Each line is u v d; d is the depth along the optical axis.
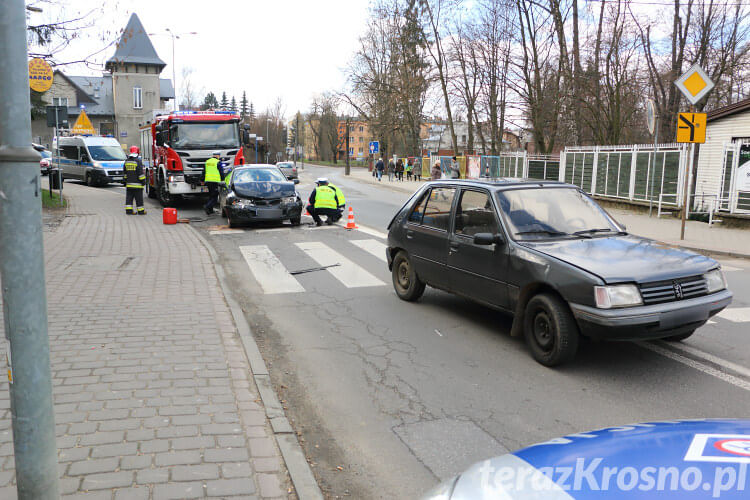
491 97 38.06
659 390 4.79
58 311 6.69
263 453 3.53
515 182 6.52
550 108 32.59
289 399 4.76
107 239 12.33
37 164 2.12
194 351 5.39
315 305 7.72
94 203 20.41
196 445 3.60
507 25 34.56
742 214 15.95
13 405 2.21
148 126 23.14
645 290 4.84
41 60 13.79
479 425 4.23
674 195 19.44
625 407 4.48
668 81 30.33
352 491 3.42
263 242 12.89
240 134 19.62
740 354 5.64
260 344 6.15
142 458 3.43
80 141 30.97
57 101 68.06
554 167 32.47
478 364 5.46
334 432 4.17
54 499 2.30
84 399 4.27
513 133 43.22
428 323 6.81
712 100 30.12
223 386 4.57
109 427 3.82
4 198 2.08
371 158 73.31
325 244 12.62
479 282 6.16
